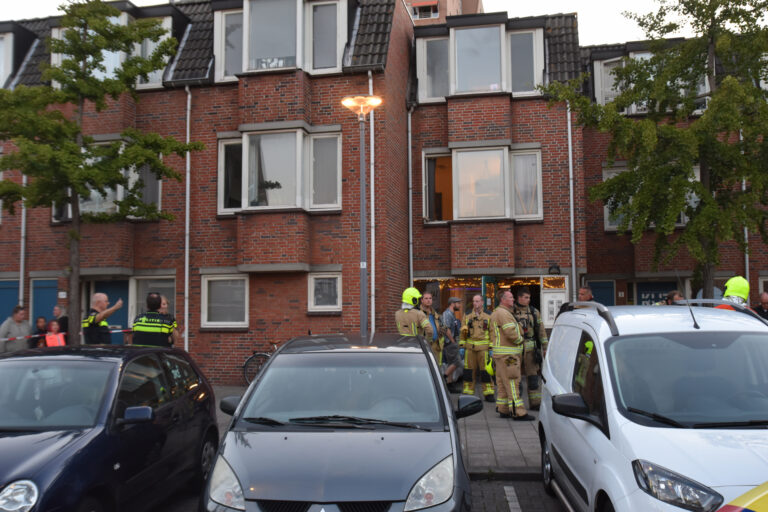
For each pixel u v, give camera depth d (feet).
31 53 57.77
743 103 38.42
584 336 18.38
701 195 39.86
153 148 42.06
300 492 13.12
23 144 36.06
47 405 17.75
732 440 12.87
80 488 15.02
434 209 55.72
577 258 51.88
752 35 40.86
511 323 33.04
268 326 48.93
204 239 51.34
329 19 51.06
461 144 52.47
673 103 44.34
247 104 49.29
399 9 55.06
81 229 51.42
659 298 57.41
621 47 61.46
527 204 53.31
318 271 48.60
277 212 47.83
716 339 16.22
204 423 22.84
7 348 38.34
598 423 15.05
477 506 20.88
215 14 53.26
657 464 12.37
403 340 20.01
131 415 17.33
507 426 31.78
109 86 40.68
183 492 22.57
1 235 53.88
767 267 54.29
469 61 54.03
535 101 53.42
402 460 14.06
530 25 53.98
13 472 14.48
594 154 57.98
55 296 52.80
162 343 31.71
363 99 37.91
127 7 53.16
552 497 21.68
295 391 17.02
